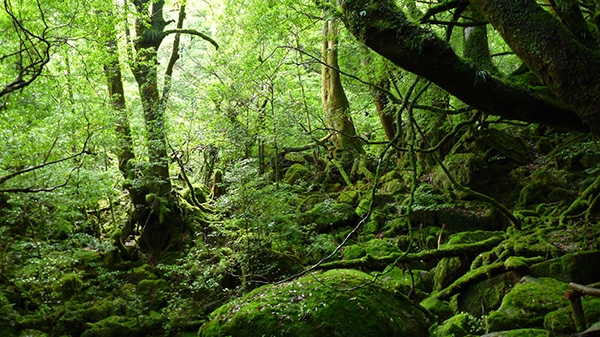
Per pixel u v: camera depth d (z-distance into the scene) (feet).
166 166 39.22
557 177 30.04
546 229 23.22
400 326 20.67
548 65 9.56
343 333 19.93
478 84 11.17
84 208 35.91
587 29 11.20
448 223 31.96
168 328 28.86
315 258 33.22
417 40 10.75
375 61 32.40
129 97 51.57
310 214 37.63
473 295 21.54
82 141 32.60
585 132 11.74
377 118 52.39
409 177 37.88
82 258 33.53
